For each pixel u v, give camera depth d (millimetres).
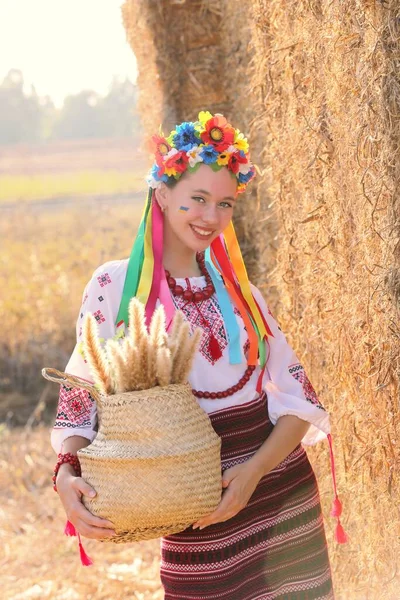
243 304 3062
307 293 3836
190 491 2627
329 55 3215
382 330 3066
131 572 5230
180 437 2641
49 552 5641
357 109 3041
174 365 2748
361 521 3535
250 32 4406
